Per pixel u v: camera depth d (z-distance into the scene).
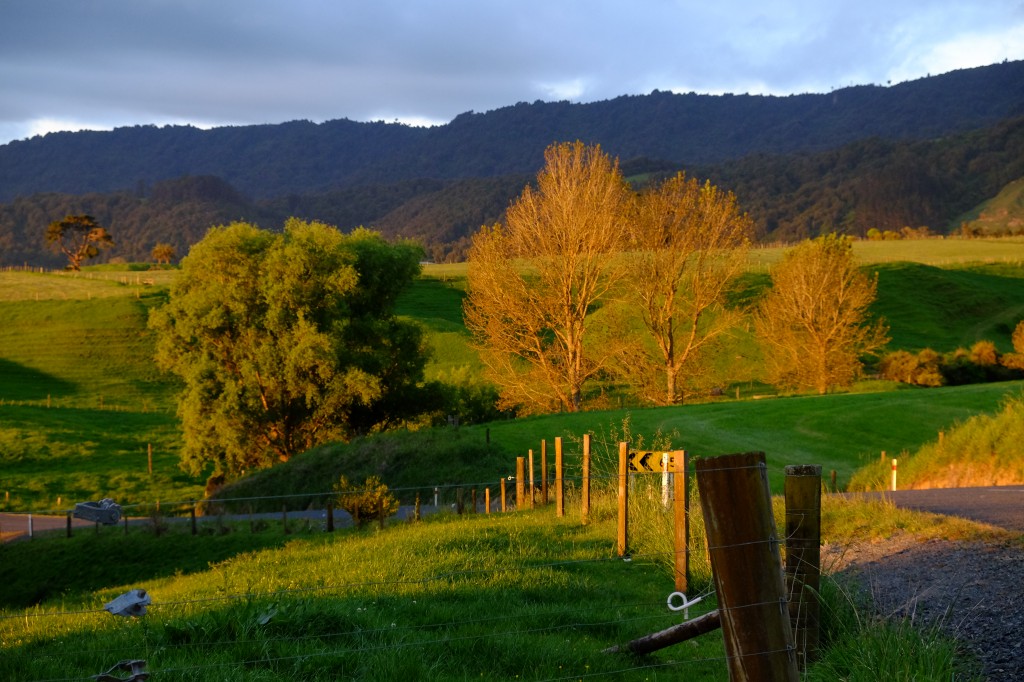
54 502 48.91
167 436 66.31
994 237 193.88
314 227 54.06
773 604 4.93
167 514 41.09
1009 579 8.07
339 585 10.12
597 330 52.22
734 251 53.59
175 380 83.56
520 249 51.47
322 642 7.18
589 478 16.03
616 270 52.00
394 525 22.70
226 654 6.79
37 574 27.94
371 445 39.16
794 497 6.84
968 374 64.19
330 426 51.41
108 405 75.62
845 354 62.59
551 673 6.88
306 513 32.94
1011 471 19.12
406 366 54.16
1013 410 20.83
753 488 4.95
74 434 63.75
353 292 53.53
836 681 6.21
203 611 8.18
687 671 7.20
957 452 21.03
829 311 62.44
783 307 63.44
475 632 7.86
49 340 91.81
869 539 10.62
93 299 105.12
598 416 42.09
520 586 9.82
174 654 6.85
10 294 108.06
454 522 18.73
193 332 51.19
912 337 93.12
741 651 4.93
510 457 35.28
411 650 7.01
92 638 8.12
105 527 31.31
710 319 56.69
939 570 8.78
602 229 50.88
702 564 10.09
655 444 19.00
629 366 52.94
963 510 11.91
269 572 13.66
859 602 7.97
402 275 57.06
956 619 7.36
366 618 7.92
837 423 38.97
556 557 11.91
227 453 49.88
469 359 81.88
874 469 23.77
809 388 64.19
